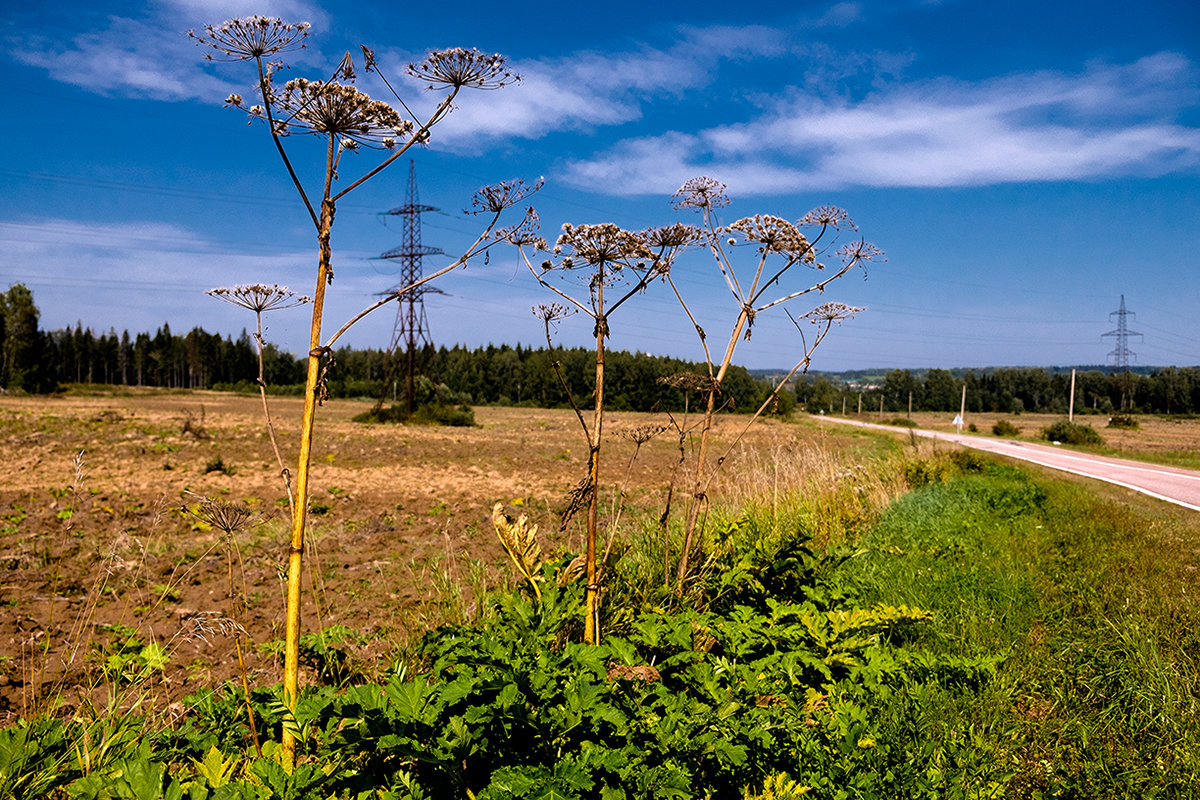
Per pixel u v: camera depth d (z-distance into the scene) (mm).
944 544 7453
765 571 4562
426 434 28172
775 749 2689
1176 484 16312
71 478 13000
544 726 2359
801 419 57625
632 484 14516
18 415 28375
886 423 69812
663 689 2809
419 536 9023
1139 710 3486
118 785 1990
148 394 72500
